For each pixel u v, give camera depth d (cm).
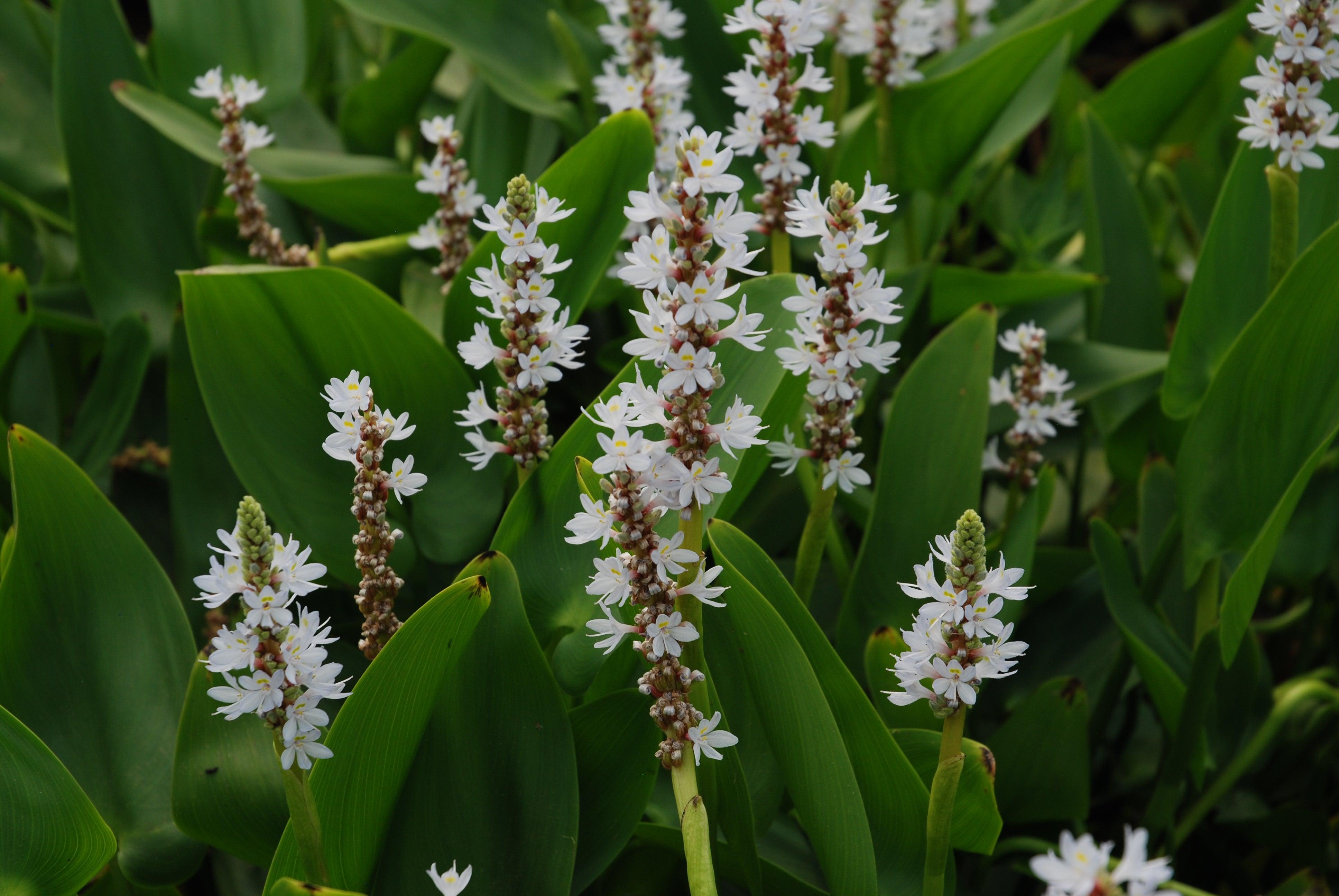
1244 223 131
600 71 158
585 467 115
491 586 114
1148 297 147
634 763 117
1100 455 177
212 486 136
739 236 107
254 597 105
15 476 118
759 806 121
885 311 113
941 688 108
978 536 106
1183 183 184
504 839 115
